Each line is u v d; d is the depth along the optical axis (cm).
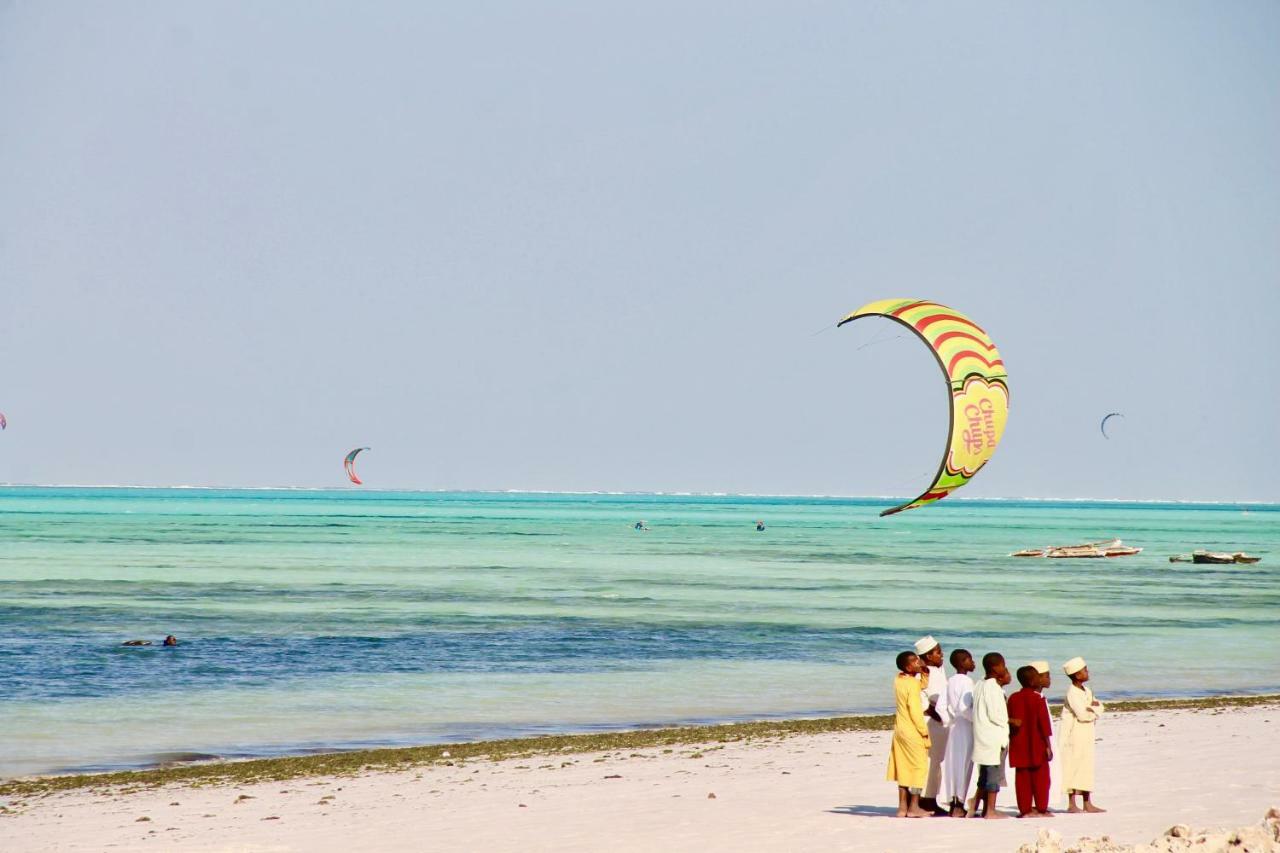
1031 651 10762
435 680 8800
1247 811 4106
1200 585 19175
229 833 4425
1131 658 10300
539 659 9894
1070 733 4241
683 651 10438
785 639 11319
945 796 4353
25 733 6825
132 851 4122
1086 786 4225
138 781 5606
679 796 4941
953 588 17875
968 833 3869
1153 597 16700
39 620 12306
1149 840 3597
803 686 8631
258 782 5550
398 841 4172
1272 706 7556
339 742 6619
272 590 16112
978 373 5228
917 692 4281
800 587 17625
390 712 7531
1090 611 14462
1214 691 8550
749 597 15788
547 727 7081
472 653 10206
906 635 11731
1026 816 4172
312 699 7981
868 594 16550
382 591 16125
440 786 5362
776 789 5059
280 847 4125
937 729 4388
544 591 16400
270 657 9875
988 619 13412
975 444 5206
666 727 7100
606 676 9025
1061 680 9162
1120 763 5281
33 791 5403
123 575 18462
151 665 9388
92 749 6406
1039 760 4200
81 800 5172
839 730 6919
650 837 4069
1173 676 9269
